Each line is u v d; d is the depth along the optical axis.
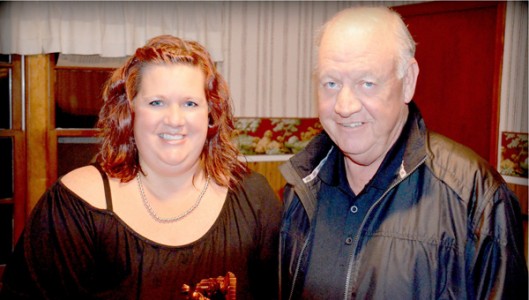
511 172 2.96
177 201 1.25
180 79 1.16
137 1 3.06
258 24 3.54
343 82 1.19
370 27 1.17
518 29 2.92
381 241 1.23
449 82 3.17
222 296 1.11
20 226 3.00
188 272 1.21
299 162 1.41
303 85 3.73
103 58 3.09
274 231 1.37
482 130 3.00
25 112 2.96
